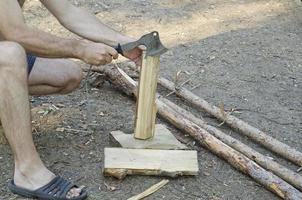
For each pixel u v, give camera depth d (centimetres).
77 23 354
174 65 500
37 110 411
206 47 539
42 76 367
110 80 442
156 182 340
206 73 490
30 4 598
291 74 499
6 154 359
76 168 350
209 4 632
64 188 320
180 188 338
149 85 349
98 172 347
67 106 420
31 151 319
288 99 457
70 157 360
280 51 540
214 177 349
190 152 353
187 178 345
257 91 466
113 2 621
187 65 502
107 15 593
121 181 339
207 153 372
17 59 300
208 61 512
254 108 439
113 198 326
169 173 340
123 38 354
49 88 375
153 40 340
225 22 594
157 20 588
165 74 483
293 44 557
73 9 356
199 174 351
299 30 588
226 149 360
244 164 349
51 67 370
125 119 409
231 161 356
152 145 357
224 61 514
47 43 313
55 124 395
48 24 564
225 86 471
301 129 415
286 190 326
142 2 626
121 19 587
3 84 300
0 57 297
